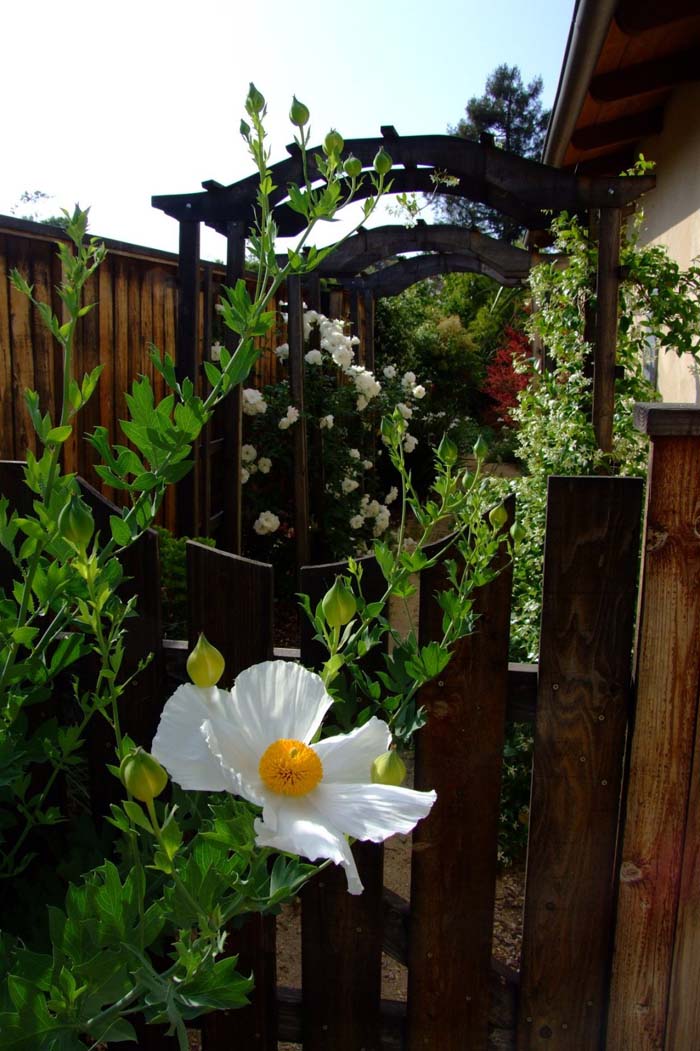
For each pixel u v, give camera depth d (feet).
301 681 2.94
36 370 11.05
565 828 5.28
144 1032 5.59
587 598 5.00
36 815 4.71
